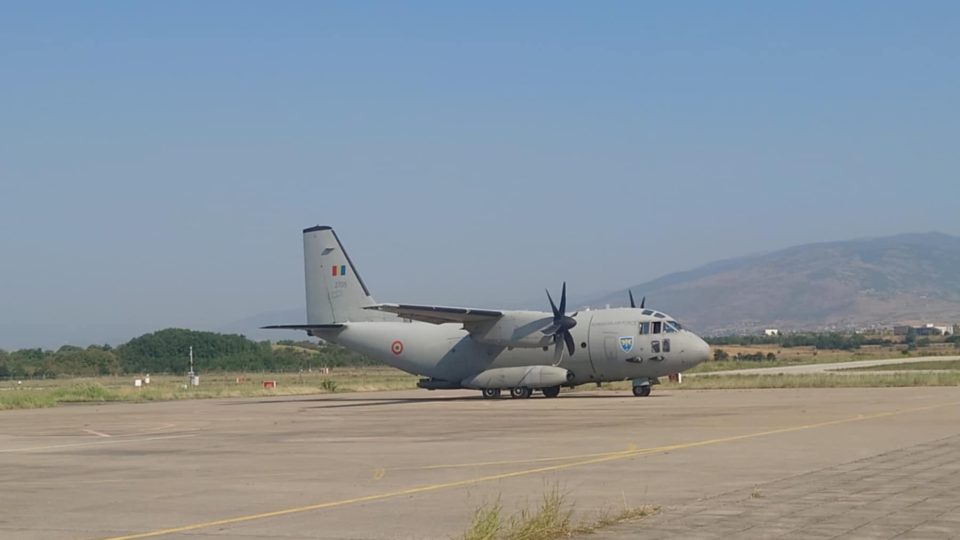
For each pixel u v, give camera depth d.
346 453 24.11
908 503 14.60
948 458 20.08
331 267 55.84
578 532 12.84
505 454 22.92
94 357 147.88
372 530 13.73
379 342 54.31
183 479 19.77
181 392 67.62
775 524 13.08
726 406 38.75
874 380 58.84
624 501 15.49
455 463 21.39
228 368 146.62
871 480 17.08
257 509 15.74
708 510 14.29
